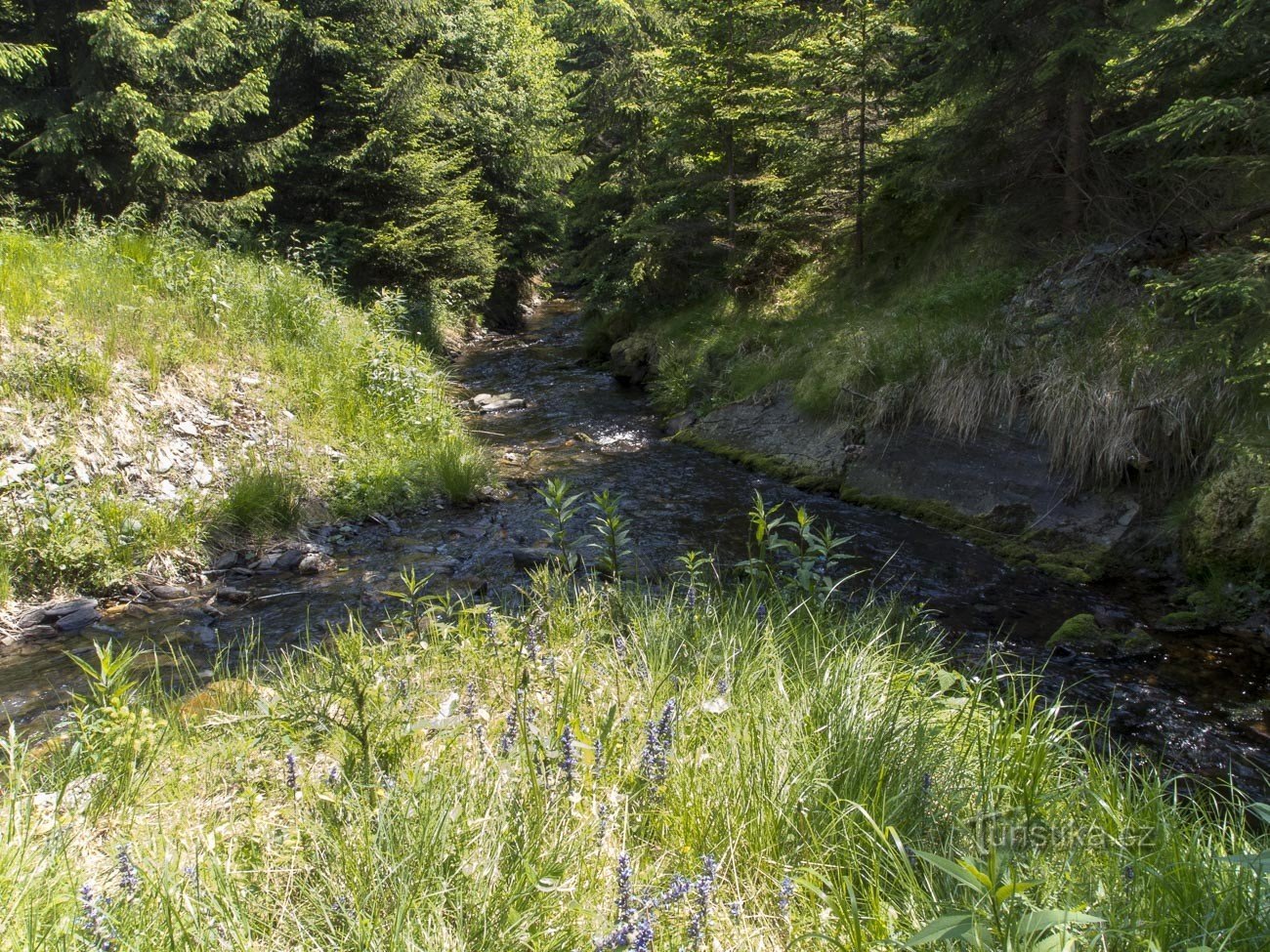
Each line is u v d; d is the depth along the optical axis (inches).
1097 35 332.8
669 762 118.7
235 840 105.9
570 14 1101.1
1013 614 254.7
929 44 423.2
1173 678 215.5
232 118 562.3
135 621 243.1
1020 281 379.9
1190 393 286.7
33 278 331.6
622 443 454.6
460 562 286.4
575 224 766.5
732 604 192.5
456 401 533.6
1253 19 271.4
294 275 470.3
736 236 579.2
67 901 90.6
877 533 320.5
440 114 733.9
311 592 264.4
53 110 507.2
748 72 541.6
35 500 258.8
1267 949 85.0
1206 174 338.0
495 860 92.7
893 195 514.6
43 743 159.3
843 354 411.2
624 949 82.2
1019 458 322.0
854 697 139.6
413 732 129.1
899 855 102.1
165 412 317.7
